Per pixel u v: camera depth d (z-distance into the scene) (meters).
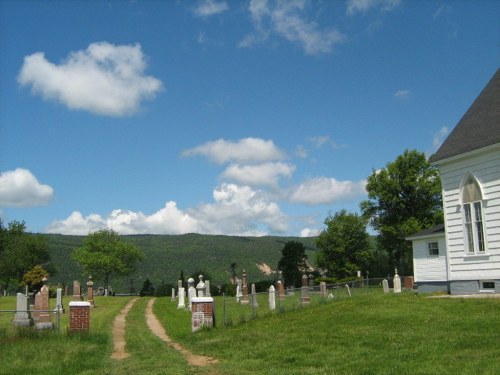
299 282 75.69
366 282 42.22
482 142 25.00
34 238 93.62
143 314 34.88
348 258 80.62
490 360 11.88
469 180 25.94
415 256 38.22
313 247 143.88
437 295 26.44
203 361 15.90
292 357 14.77
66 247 125.25
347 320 20.55
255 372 13.34
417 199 72.75
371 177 74.94
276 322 23.30
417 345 14.50
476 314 18.44
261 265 121.31
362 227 80.31
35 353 16.94
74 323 21.70
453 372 11.16
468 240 25.94
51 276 100.06
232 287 64.00
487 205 24.88
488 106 27.16
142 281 111.75
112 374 13.77
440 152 27.56
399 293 30.19
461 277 26.09
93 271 91.94
